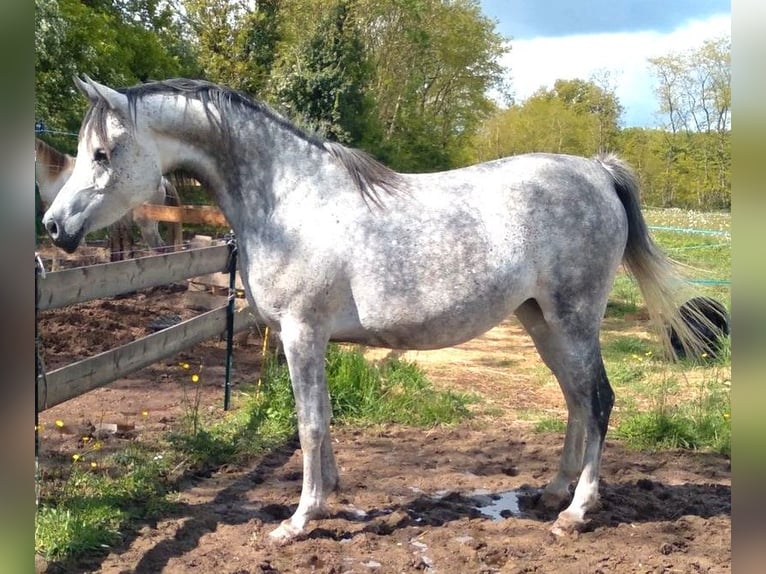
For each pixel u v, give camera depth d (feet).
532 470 16.07
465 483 15.16
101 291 14.62
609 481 15.37
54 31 42.57
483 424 19.75
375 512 13.46
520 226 12.12
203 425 17.65
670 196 104.53
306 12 67.10
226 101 12.07
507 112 140.56
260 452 16.66
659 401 20.35
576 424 13.64
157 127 11.75
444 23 98.63
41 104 43.24
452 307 11.87
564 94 155.63
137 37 56.80
